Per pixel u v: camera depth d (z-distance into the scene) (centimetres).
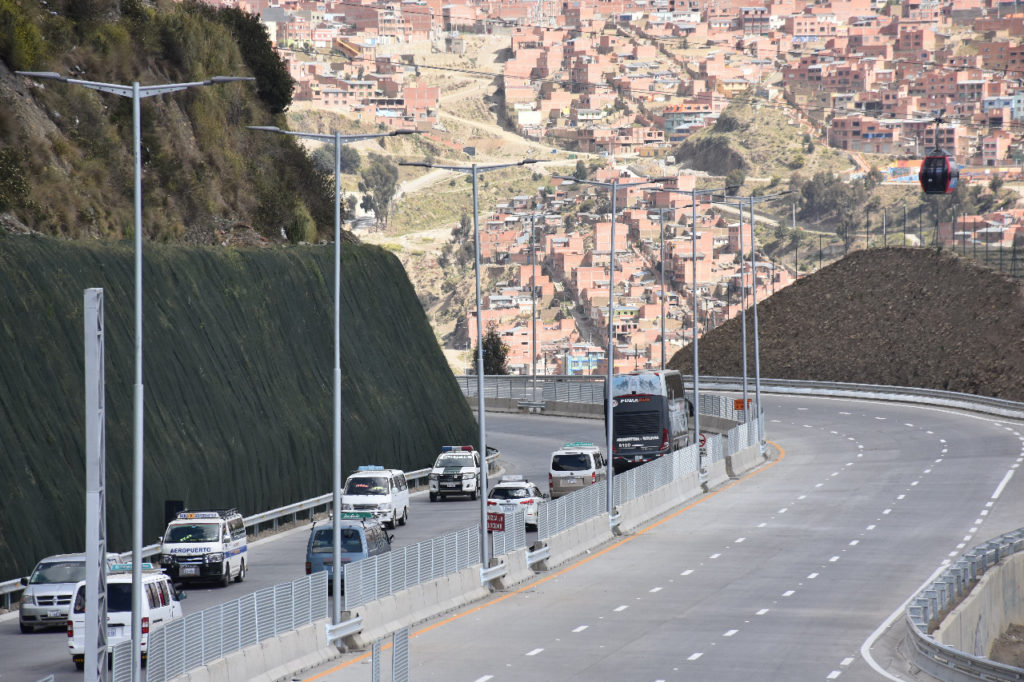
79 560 11750
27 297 15612
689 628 11419
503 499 17838
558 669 9719
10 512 13538
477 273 14200
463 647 10625
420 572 12238
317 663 9881
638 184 18012
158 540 15812
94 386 6750
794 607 12350
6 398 14425
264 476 18850
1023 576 15325
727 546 16050
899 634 11138
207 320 19238
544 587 13712
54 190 19038
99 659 6694
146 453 16250
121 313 17262
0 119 18988
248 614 9244
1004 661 13012
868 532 16738
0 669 9606
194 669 8369
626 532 17388
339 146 11838
